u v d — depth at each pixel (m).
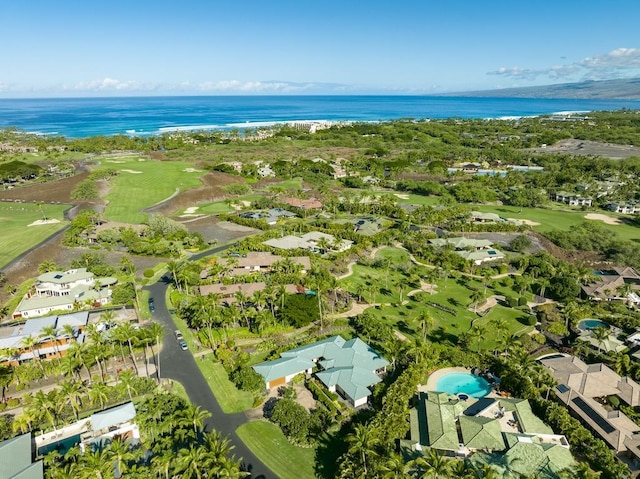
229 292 124.94
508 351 93.88
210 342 104.38
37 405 71.56
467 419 75.62
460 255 157.50
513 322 115.56
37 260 150.25
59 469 63.12
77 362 85.50
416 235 180.00
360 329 111.25
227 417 80.44
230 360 95.38
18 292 130.12
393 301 126.62
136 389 84.81
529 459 66.44
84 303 120.19
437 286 137.50
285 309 111.44
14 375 90.19
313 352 96.62
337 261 152.75
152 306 122.31
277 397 86.44
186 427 75.12
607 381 87.12
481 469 64.62
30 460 65.25
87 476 59.53
